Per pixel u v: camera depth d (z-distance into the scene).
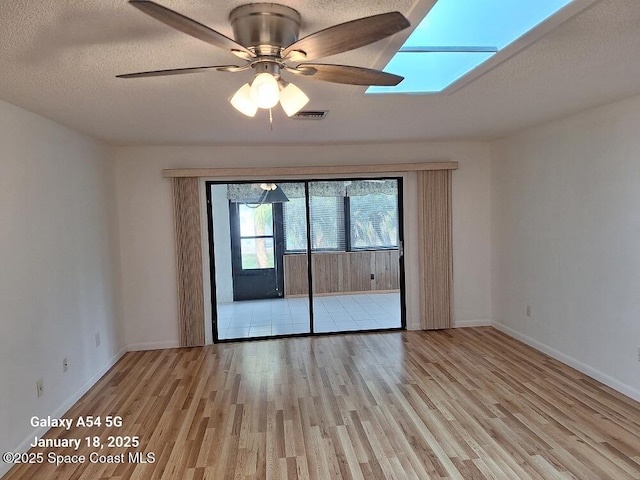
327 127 4.03
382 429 3.06
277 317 5.84
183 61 2.14
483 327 5.50
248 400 3.61
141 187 4.97
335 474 2.56
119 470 2.67
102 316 4.33
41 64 2.14
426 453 2.74
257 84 1.69
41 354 3.13
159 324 5.09
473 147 5.40
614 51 2.17
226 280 5.80
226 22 1.75
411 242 5.46
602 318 3.65
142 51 2.00
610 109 3.44
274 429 3.11
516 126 4.33
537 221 4.48
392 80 1.94
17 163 2.92
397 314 5.96
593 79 2.67
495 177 5.29
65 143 3.67
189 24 1.35
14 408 2.77
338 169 5.18
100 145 4.47
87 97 2.75
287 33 1.71
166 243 5.05
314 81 2.55
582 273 3.86
